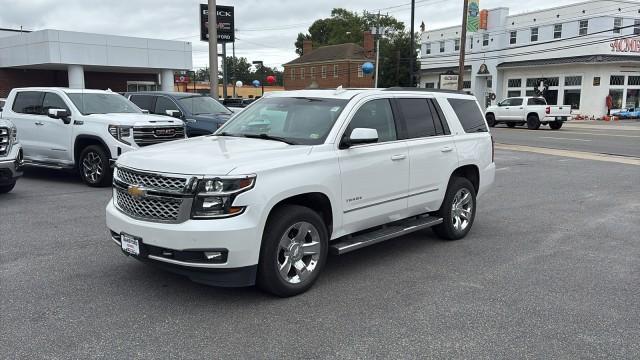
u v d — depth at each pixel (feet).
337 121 17.13
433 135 20.80
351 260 19.53
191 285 16.48
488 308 15.06
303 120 17.81
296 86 246.47
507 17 167.84
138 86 109.60
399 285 16.88
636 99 150.10
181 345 12.64
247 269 14.42
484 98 178.50
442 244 21.85
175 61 98.02
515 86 168.14
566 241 22.50
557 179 39.50
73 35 85.56
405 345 12.79
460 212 22.45
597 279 17.65
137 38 92.38
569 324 14.07
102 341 12.76
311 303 15.30
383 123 18.79
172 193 14.17
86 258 18.99
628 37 145.48
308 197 16.19
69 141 34.09
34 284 16.39
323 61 227.20
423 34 201.16
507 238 22.91
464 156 22.00
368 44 210.59
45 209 26.94
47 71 103.50
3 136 28.48
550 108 95.91
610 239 22.88
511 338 13.23
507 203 30.71
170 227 14.05
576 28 148.15
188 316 14.25
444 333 13.46
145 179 14.82
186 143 17.34
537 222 26.02
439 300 15.64
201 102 43.32
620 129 98.99
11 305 14.79
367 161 17.51
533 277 17.80
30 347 12.40
